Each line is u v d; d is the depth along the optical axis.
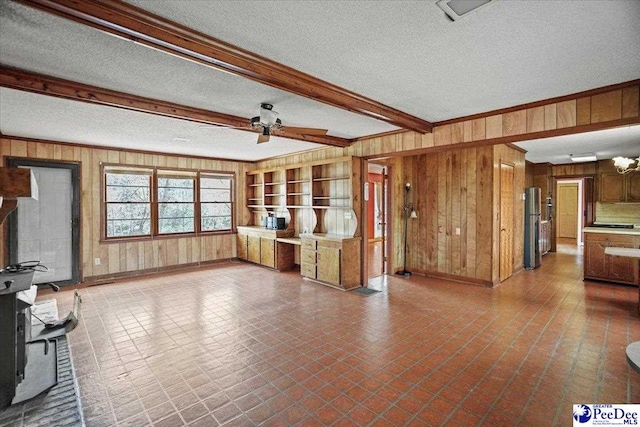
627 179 7.73
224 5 1.76
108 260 5.99
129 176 6.30
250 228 7.38
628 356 1.58
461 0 1.69
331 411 2.24
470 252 5.61
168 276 6.22
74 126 4.36
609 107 2.97
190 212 7.12
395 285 5.55
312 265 5.75
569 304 4.50
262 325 3.78
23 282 2.44
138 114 3.76
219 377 2.67
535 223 6.99
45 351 2.97
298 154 6.72
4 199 2.56
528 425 2.10
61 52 2.32
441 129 4.22
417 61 2.46
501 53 2.32
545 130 3.35
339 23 1.93
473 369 2.79
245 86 2.97
